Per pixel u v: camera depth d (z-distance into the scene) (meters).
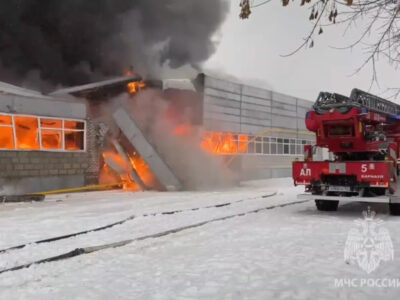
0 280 4.67
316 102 9.80
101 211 10.50
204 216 9.27
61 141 16.28
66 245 6.43
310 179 9.59
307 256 5.43
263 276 4.57
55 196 14.70
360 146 9.45
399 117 10.95
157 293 4.09
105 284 4.44
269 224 8.16
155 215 9.39
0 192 14.30
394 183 9.02
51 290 4.27
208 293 4.07
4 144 14.58
